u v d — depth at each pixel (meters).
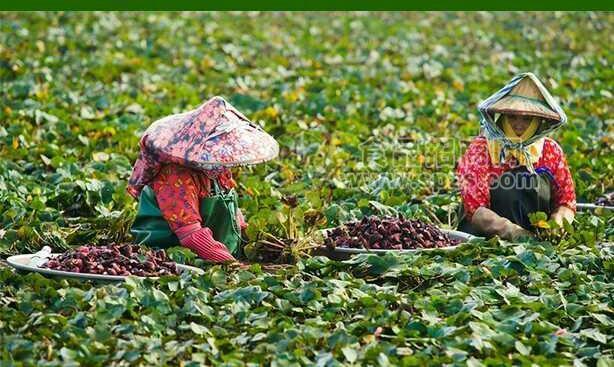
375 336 11.05
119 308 11.18
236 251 13.81
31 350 10.39
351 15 40.34
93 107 23.03
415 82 27.69
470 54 32.53
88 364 10.23
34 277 11.82
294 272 12.77
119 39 32.47
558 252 13.53
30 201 15.78
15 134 19.83
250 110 23.58
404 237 13.85
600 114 23.42
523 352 10.66
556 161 14.74
